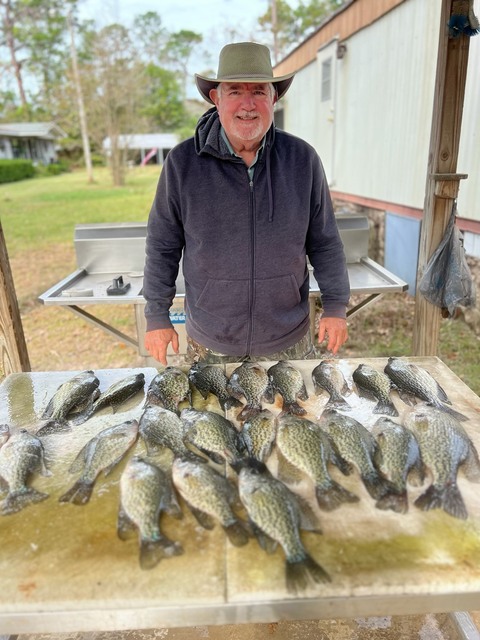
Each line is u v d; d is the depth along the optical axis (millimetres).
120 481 1179
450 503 1090
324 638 1678
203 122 1738
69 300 2551
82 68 24422
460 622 1577
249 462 1219
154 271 1918
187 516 1062
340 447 1253
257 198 1747
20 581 937
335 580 917
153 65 34625
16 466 1229
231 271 1814
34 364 4172
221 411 1472
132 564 962
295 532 1014
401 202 5090
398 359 1731
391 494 1114
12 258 8023
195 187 1751
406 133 4848
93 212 12562
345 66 6434
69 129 30562
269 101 1676
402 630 1699
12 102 38531
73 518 1078
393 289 2582
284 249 1812
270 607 903
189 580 927
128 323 5055
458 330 4301
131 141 21891
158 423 1377
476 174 3727
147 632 1710
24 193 18328
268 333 1930
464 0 2092
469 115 3721
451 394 1540
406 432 1296
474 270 3891
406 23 4652
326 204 1918
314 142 8227
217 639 1682
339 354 4043
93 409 1505
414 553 970
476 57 3557
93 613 904
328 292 1987
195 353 2025
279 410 1453
